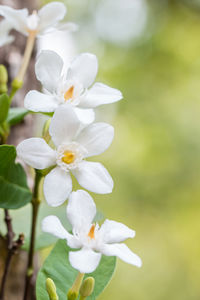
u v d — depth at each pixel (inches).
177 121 47.0
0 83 12.6
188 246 48.0
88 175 11.2
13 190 12.1
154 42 47.1
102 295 46.7
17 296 14.8
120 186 46.9
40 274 11.8
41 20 12.7
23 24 12.7
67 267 11.9
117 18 48.8
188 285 47.7
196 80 47.5
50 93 11.6
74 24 12.9
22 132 15.7
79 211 10.9
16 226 13.5
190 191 46.8
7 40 13.1
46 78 11.6
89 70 11.9
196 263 47.8
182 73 47.2
